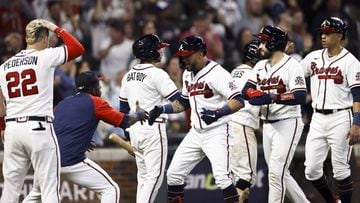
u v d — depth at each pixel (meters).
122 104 31.00
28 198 28.84
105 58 47.97
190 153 29.81
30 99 27.05
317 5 50.12
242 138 32.09
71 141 28.47
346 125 30.14
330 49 30.22
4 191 28.06
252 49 31.95
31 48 27.61
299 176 35.28
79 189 35.91
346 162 30.59
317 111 30.64
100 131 40.09
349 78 29.78
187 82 29.75
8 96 27.38
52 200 27.23
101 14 50.19
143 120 28.50
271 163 30.27
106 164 36.44
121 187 36.47
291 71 29.55
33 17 48.72
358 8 52.44
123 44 48.03
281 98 29.22
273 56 30.06
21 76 27.12
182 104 29.89
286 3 53.69
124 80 30.75
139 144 30.31
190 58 28.97
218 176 29.16
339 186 30.80
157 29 49.44
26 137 27.03
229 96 28.50
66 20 48.88
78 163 28.62
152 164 30.16
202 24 49.34
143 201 30.02
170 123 42.16
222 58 49.53
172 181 29.94
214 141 29.30
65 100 29.12
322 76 30.31
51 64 27.20
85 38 49.22
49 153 27.20
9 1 48.19
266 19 51.41
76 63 44.81
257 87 30.31
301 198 31.22
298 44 46.59
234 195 29.20
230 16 53.28
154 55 30.48
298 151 35.22
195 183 35.28
